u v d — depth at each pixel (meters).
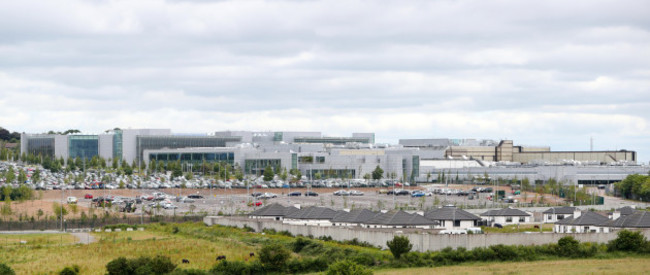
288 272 172.62
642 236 191.25
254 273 171.75
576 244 186.88
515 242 195.25
